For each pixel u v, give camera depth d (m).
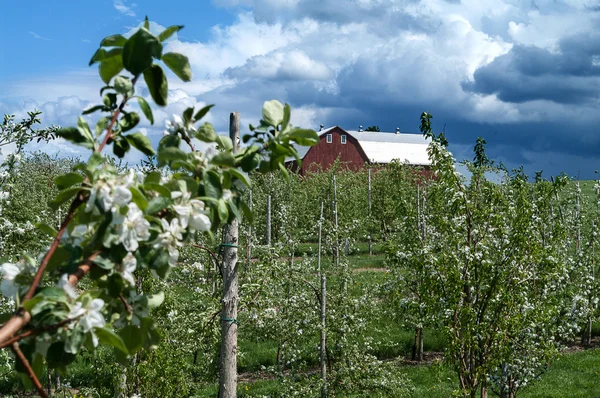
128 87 1.70
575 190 15.73
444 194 8.59
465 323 7.92
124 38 1.72
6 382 10.25
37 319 1.42
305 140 2.10
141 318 1.78
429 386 11.96
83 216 1.58
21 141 6.54
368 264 22.05
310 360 12.30
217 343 8.75
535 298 8.93
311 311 9.67
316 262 16.83
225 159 1.92
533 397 11.38
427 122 8.83
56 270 1.60
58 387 9.95
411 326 13.20
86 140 1.67
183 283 10.10
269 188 24.02
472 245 8.45
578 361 13.57
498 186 9.24
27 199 12.14
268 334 9.59
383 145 63.75
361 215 27.33
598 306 12.91
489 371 8.38
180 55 1.78
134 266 1.62
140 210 1.60
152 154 1.92
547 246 9.11
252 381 12.54
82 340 1.42
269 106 2.12
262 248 9.25
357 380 9.30
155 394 7.53
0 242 6.70
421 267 8.32
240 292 8.02
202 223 1.73
